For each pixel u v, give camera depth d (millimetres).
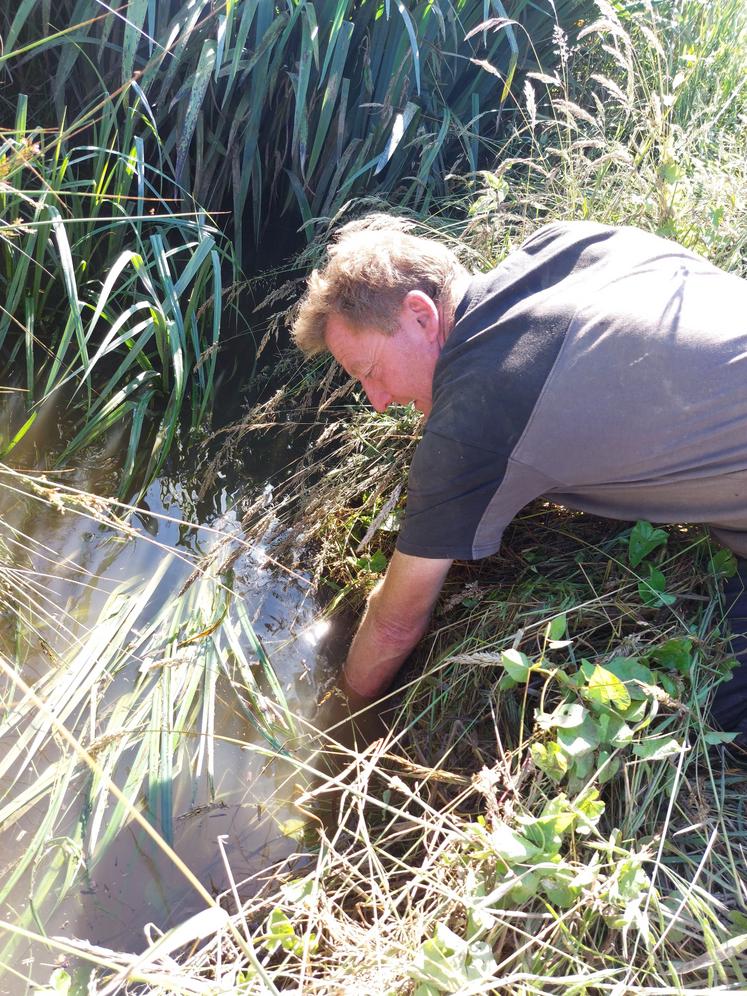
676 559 1718
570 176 2400
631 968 1168
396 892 1448
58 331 2562
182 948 1413
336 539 2213
